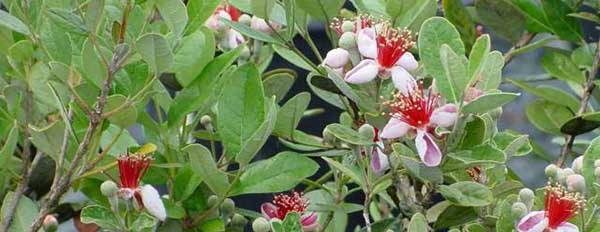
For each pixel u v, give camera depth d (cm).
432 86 54
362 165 56
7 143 54
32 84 54
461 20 73
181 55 58
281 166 57
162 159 58
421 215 51
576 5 73
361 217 89
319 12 61
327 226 63
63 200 64
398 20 61
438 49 53
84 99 54
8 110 58
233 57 58
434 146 52
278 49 65
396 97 53
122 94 54
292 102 60
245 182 57
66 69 52
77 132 55
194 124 59
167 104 59
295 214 51
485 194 54
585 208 55
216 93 59
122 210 54
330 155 61
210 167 55
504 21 73
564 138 73
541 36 82
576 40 73
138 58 52
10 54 55
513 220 53
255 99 56
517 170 96
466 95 53
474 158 52
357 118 62
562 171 57
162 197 58
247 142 53
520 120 96
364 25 57
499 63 54
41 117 57
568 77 73
